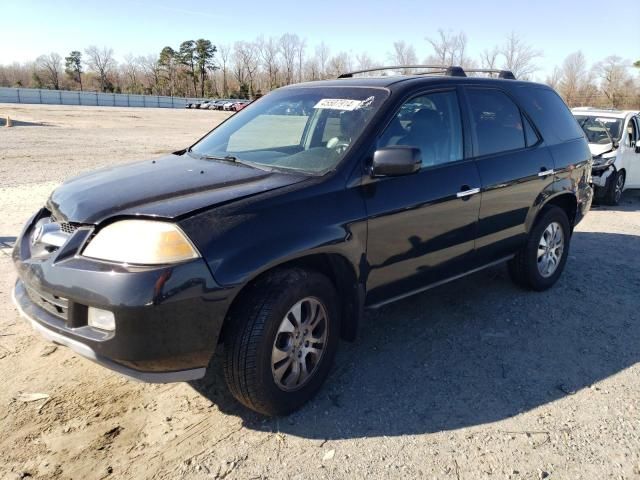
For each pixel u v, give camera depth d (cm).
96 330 256
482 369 359
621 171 964
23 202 835
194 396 321
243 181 306
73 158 1477
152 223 257
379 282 342
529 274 480
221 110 6506
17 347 368
